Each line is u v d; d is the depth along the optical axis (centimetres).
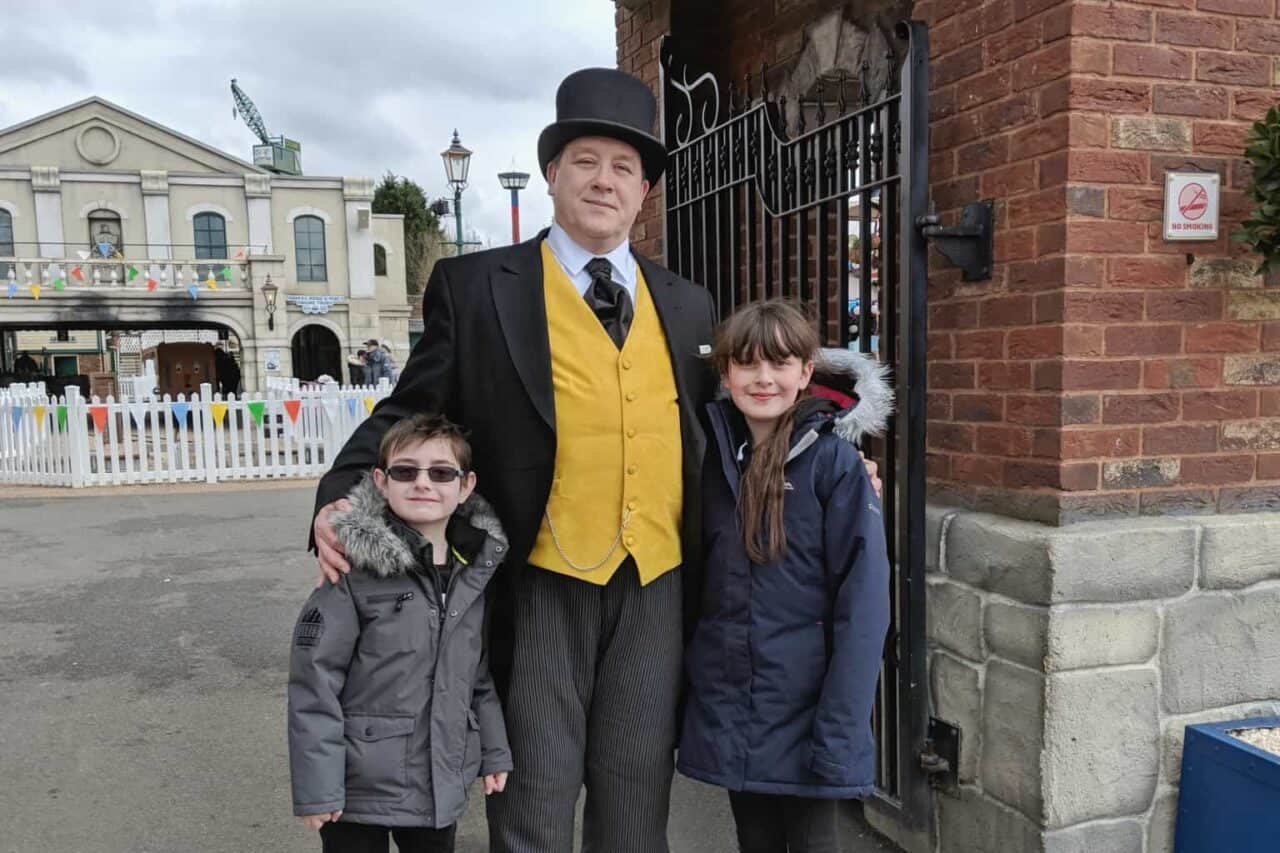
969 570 243
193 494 1011
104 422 1083
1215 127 226
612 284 203
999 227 236
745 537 202
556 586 199
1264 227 219
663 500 202
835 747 192
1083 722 224
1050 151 220
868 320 278
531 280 201
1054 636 219
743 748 202
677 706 210
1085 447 222
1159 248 224
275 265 2708
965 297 249
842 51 330
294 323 2961
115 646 483
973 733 244
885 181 262
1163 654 229
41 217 2880
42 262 2500
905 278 251
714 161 366
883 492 274
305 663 192
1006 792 234
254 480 1116
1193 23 222
